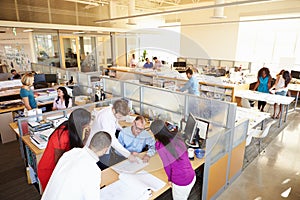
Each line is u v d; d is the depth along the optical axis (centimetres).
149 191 152
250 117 327
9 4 560
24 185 251
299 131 413
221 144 210
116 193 149
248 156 320
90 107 279
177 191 165
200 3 752
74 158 123
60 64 708
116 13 782
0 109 357
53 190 117
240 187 249
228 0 688
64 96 316
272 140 375
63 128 160
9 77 507
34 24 601
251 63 712
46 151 161
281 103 400
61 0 651
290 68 693
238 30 741
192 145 211
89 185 117
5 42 596
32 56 660
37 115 243
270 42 763
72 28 677
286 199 232
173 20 817
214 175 211
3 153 327
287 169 288
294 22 704
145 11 851
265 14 674
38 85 442
